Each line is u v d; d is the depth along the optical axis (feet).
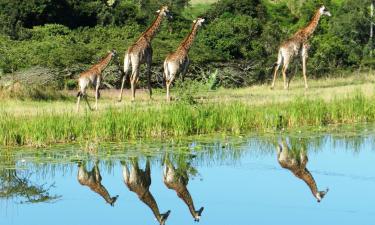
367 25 358.43
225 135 156.97
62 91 227.61
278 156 138.51
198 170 128.06
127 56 195.93
